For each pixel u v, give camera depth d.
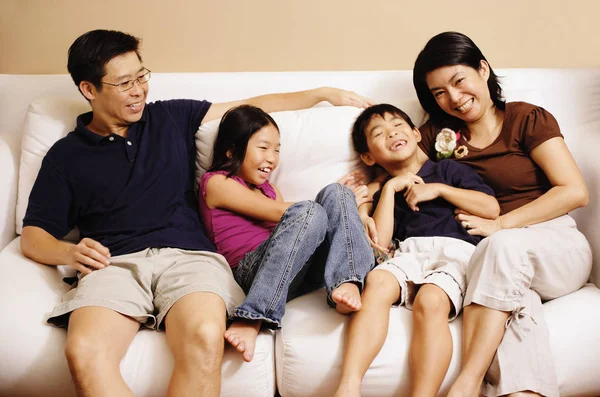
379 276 1.62
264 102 2.10
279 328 1.58
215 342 1.44
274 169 2.03
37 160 1.98
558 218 1.83
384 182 2.03
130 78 1.80
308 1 2.35
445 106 1.97
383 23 2.37
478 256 1.61
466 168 1.96
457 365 1.52
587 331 1.55
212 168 1.92
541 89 2.19
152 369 1.49
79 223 1.86
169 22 2.37
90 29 2.38
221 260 1.74
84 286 1.58
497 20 2.36
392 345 1.52
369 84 2.21
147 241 1.75
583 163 1.93
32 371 1.49
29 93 2.20
